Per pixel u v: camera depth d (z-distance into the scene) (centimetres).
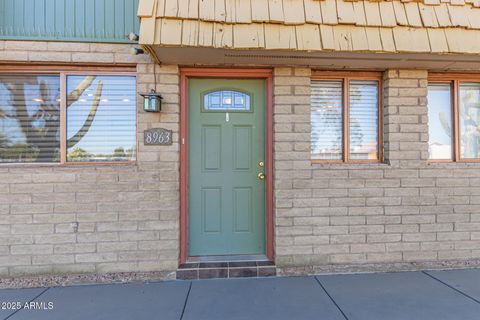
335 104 410
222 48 320
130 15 370
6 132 371
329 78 405
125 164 375
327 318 286
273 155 389
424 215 396
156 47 317
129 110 383
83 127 379
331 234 386
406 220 394
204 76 390
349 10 339
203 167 399
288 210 382
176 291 340
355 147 411
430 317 287
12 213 354
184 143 385
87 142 379
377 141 412
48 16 361
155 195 370
